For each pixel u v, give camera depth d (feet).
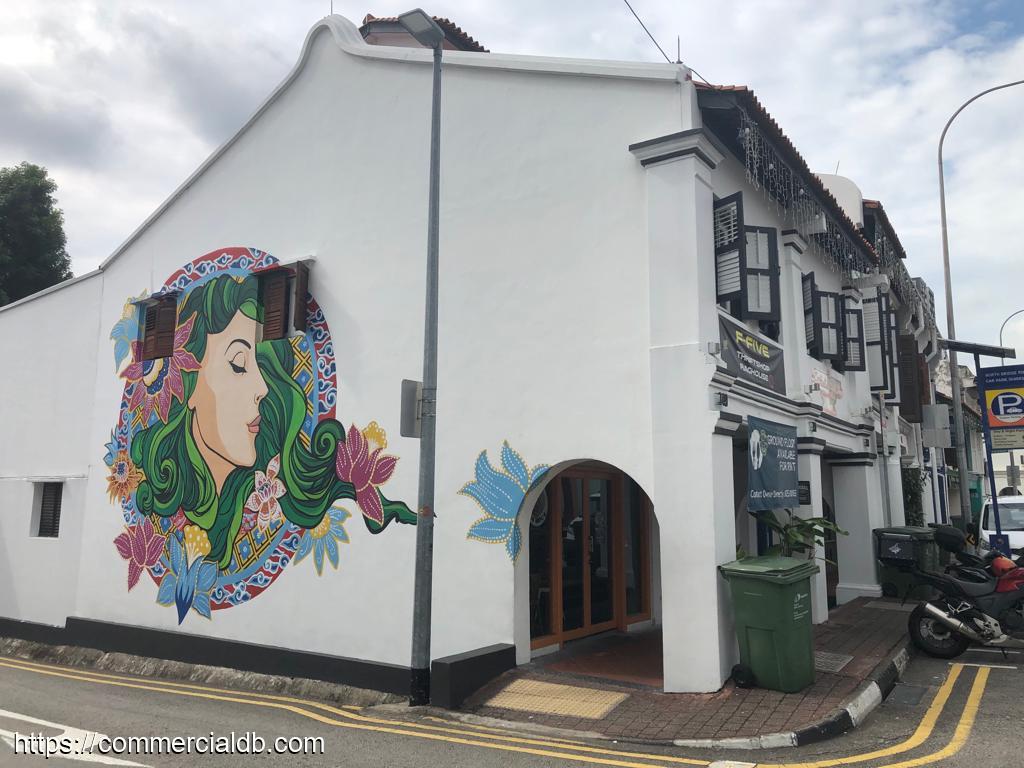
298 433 34.45
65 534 44.37
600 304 27.32
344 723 24.53
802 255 37.68
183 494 38.55
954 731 20.79
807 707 21.75
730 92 26.21
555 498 31.55
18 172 81.71
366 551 31.48
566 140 28.99
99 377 44.37
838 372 41.57
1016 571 29.04
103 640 40.45
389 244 33.09
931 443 63.82
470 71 31.73
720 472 24.81
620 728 21.68
